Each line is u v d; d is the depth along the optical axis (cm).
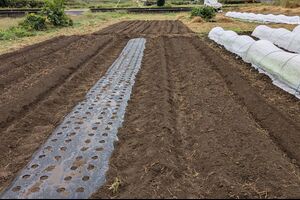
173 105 541
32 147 414
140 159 366
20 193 316
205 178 332
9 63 811
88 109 534
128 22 2017
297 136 421
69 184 328
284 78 648
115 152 393
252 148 385
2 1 3072
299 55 671
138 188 310
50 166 363
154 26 1714
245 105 536
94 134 443
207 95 577
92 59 861
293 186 317
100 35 1341
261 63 756
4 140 427
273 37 1130
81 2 4169
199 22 1841
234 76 672
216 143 400
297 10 2230
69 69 757
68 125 473
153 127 449
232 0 3544
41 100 579
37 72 769
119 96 596
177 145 407
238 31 1374
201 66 770
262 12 2311
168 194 301
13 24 1791
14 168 368
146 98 573
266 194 304
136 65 829
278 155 373
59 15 1727
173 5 3322
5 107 518
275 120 465
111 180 330
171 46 1063
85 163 368
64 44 1103
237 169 342
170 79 693
